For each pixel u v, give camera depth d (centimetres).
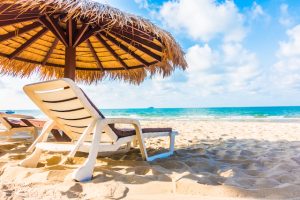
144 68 515
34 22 359
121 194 185
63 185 200
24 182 211
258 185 210
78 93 226
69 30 357
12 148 392
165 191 192
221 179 228
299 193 185
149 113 4453
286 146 447
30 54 471
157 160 308
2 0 245
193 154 363
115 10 278
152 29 305
